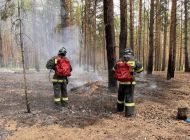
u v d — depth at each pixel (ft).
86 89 40.96
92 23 110.63
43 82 53.78
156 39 115.55
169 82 57.11
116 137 23.93
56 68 31.96
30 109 31.27
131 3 84.02
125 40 50.16
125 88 29.60
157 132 25.16
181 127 26.78
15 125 26.32
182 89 48.26
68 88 43.06
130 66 29.48
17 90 42.93
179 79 63.00
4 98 36.63
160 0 101.96
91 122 27.32
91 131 25.17
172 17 63.98
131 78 29.30
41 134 24.48
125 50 30.14
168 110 32.94
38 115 29.04
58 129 25.52
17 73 75.82
